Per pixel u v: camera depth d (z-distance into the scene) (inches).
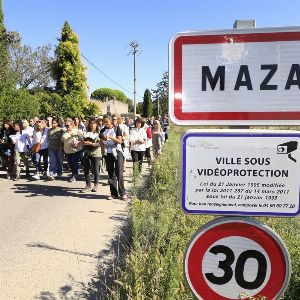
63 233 250.4
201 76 72.3
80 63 1770.4
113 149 347.3
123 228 256.7
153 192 318.3
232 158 71.3
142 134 466.9
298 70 70.3
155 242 176.7
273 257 72.3
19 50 1784.0
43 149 475.8
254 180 71.2
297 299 125.5
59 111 1493.6
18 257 209.3
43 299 163.9
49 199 358.6
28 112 855.1
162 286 128.6
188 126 73.4
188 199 72.7
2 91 780.0
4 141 491.5
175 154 506.3
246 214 71.9
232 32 71.2
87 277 183.8
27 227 265.1
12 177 484.7
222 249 73.4
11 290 172.1
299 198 70.6
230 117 72.1
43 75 1881.2
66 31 1756.9
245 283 73.4
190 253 74.5
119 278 162.1
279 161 70.5
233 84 71.7
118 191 361.4
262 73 71.1
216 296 74.3
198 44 72.0
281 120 71.1
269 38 70.5
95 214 298.5
